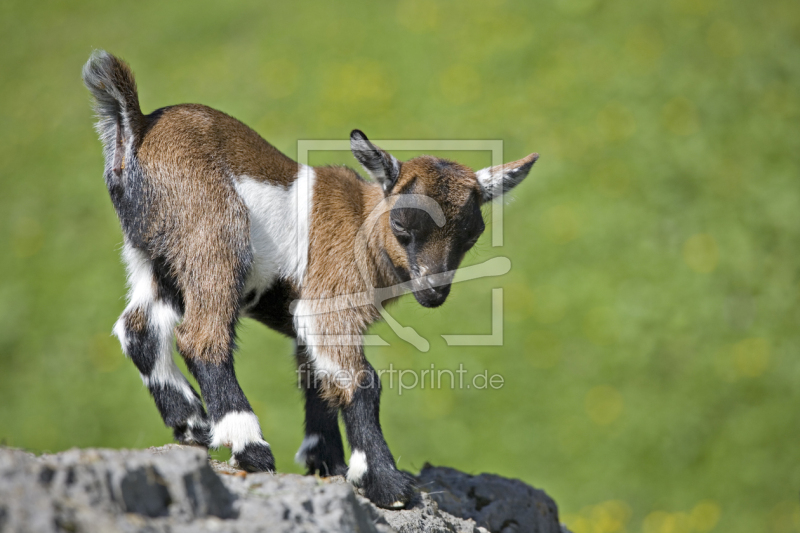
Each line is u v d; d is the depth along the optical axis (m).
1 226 50.50
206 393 18.20
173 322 19.02
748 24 55.38
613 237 45.22
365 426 19.33
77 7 66.31
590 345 41.06
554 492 35.97
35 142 56.06
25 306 45.50
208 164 18.86
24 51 63.28
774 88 52.22
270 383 39.41
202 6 64.25
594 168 48.72
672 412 38.50
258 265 19.69
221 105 55.53
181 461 13.01
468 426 38.06
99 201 51.34
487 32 57.69
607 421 38.22
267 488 14.55
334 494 14.39
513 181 22.78
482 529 19.91
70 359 42.88
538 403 38.91
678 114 51.00
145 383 19.12
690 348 40.78
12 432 39.75
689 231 45.41
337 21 60.59
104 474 12.16
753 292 42.84
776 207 46.22
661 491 35.91
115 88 18.53
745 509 35.09
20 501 11.41
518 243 45.47
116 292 45.84
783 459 36.78
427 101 53.50
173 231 18.47
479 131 51.09
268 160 20.17
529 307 42.66
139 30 63.66
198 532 12.16
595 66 54.25
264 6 62.94
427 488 21.39
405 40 57.91
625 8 57.03
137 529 11.67
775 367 39.94
